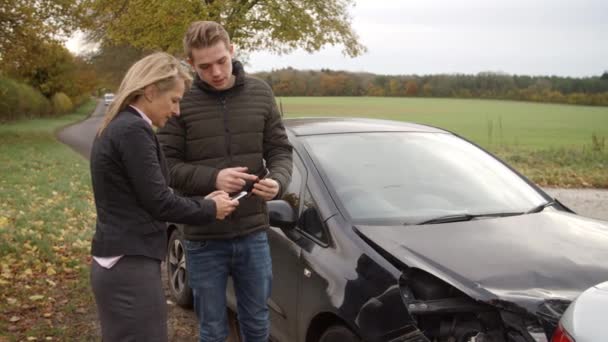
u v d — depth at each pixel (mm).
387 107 53469
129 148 2410
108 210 2465
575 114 51594
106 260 2455
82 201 9516
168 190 2494
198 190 3037
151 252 2496
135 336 2484
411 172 3992
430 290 2914
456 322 2920
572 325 2260
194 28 3031
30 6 24578
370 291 2953
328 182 3686
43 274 5652
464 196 3854
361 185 3732
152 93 2506
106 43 24938
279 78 63625
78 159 17547
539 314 2617
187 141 3131
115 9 20797
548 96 65688
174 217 2500
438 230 3355
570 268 2943
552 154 18875
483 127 39906
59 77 53969
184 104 3117
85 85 63281
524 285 2783
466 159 4336
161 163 2561
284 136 3344
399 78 71125
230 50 3102
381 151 4145
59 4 24141
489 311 2785
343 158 3969
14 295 5055
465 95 69125
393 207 3592
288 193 3822
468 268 2904
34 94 47219
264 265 3260
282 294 3607
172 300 5160
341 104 54000
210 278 3193
